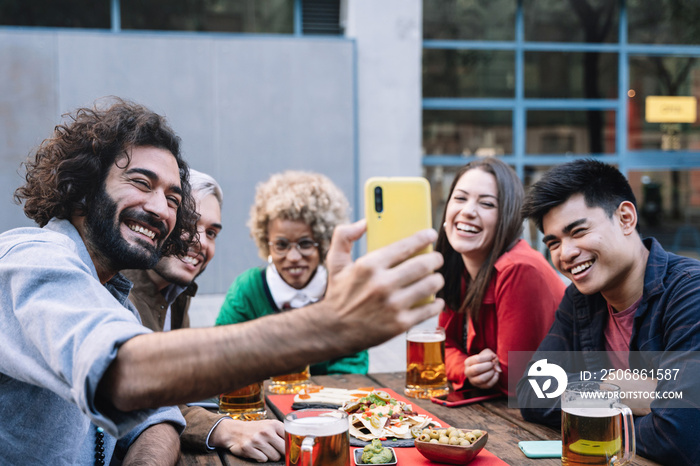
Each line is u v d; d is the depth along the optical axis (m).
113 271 1.34
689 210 8.93
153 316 1.97
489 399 2.04
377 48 7.98
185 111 7.74
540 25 8.55
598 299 1.93
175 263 1.94
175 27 7.89
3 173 7.40
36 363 0.98
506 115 8.57
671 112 8.83
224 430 1.63
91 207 1.28
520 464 1.47
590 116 8.70
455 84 8.47
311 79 7.92
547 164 8.66
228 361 0.86
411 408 1.78
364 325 0.84
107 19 7.74
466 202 2.25
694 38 8.77
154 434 1.53
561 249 1.76
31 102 7.43
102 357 0.87
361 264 0.82
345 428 1.31
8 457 1.21
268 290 2.60
